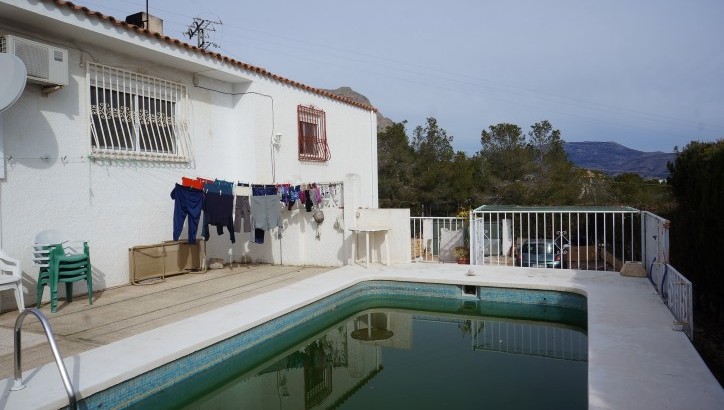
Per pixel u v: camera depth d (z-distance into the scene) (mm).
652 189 22359
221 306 6383
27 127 6453
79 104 7172
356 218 9508
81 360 4324
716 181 6336
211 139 9734
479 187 23172
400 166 23547
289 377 5574
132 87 8086
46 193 6691
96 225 7410
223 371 5152
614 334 4910
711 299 6691
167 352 4512
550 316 7484
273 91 10734
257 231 9117
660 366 4039
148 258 8102
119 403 4000
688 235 7230
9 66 5746
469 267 9109
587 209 9016
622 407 3314
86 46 7289
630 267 7945
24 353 4590
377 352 6199
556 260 11289
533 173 22984
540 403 4363
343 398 4695
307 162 11977
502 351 6051
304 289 7316
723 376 4977
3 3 5727
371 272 8727
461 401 4461
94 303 6609
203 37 17688
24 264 6422
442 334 6895
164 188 8633
